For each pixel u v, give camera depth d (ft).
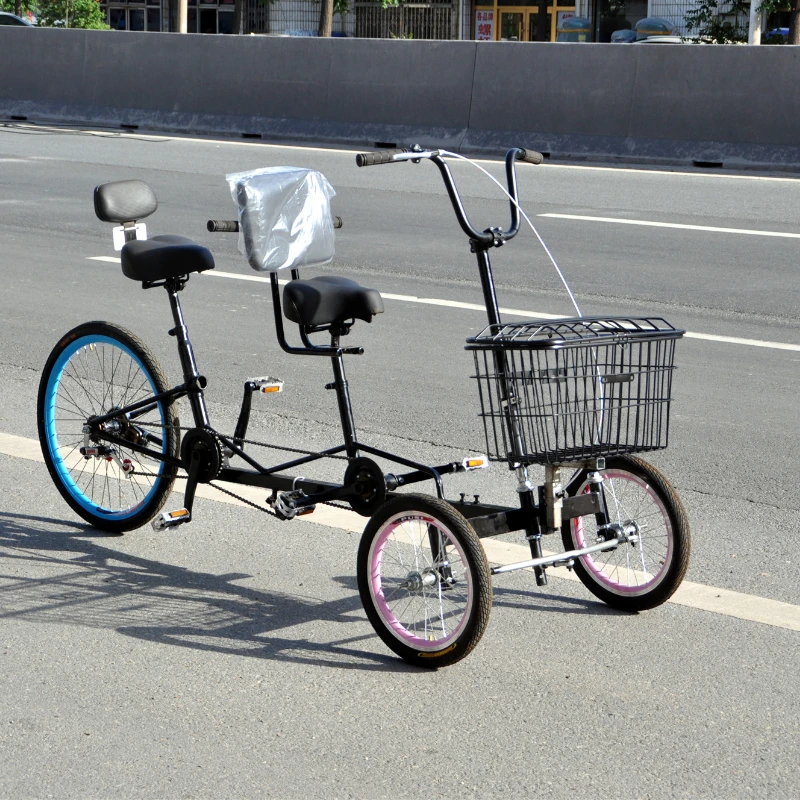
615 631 13.57
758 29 85.66
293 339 27.32
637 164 56.39
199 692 12.18
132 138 66.49
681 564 13.58
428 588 12.94
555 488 13.23
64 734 11.33
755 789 10.47
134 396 17.61
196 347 26.40
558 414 12.38
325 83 64.64
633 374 12.52
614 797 10.34
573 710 11.82
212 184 49.93
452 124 61.26
